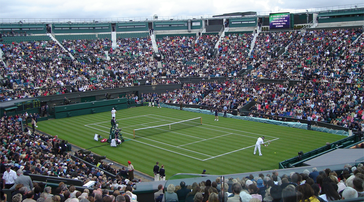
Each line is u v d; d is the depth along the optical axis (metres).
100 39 98.25
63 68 78.12
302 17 91.06
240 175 11.68
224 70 82.44
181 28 109.06
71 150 42.19
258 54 83.75
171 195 10.98
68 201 12.34
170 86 83.38
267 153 38.12
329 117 51.12
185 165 34.84
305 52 73.88
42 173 23.27
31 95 66.62
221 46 94.06
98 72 82.50
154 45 99.81
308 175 12.26
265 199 9.69
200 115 64.31
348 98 53.50
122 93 79.75
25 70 73.31
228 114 61.94
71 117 65.44
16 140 33.59
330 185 9.66
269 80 69.94
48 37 92.88
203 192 10.71
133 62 89.06
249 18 102.25
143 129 52.75
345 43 70.88
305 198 9.23
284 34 87.56
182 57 93.38
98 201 12.91
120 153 40.16
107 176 30.59
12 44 82.75
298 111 54.88
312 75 64.50
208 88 76.31
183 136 47.47
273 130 50.00
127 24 106.12
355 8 83.50
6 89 66.50
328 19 87.38
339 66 63.94
